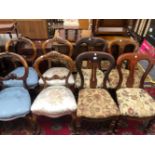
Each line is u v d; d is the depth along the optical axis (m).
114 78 1.87
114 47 2.01
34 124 1.66
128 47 2.08
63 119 1.92
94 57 1.56
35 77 1.89
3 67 2.35
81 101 1.58
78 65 1.59
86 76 1.90
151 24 2.31
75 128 1.71
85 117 1.49
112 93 1.91
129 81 1.74
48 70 2.04
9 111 1.45
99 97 1.61
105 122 1.87
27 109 1.49
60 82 1.81
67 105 1.51
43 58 1.58
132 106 1.52
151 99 1.61
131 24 2.53
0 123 1.86
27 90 1.74
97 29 2.36
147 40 2.42
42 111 1.51
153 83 2.24
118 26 2.46
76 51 1.99
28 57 2.07
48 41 1.91
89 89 1.73
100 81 1.82
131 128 1.83
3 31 2.03
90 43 1.91
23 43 2.13
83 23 2.30
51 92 1.65
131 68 1.65
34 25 2.19
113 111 1.49
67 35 2.23
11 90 1.69
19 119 1.89
